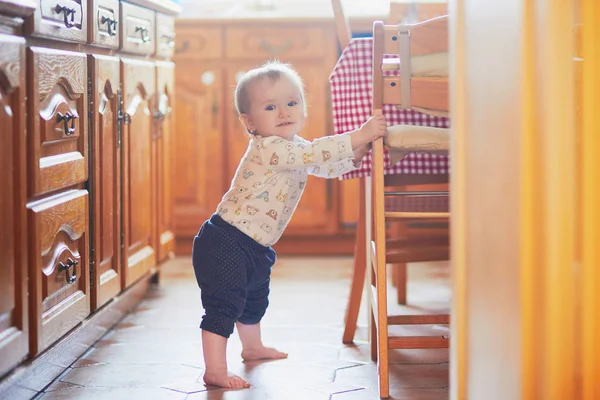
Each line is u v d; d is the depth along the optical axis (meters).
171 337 2.29
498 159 1.22
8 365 1.52
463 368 1.38
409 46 1.79
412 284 3.00
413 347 1.81
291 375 1.94
